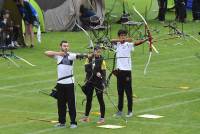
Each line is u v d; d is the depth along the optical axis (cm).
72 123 3759
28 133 3647
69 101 3738
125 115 4078
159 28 8800
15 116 4106
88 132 3647
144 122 3891
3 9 7400
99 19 8275
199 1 9719
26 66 6156
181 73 5741
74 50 6975
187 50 7212
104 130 3694
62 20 8662
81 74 5662
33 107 4375
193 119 3956
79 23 8644
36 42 7762
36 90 4981
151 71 5853
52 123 3894
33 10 7431
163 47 7419
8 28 7162
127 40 4038
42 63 6328
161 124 3831
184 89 4981
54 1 8650
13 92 4912
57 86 3744
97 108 4309
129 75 4019
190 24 9419
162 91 4903
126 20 8075
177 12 9569
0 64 6278
